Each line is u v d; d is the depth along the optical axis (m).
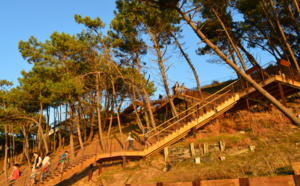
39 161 12.30
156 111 25.86
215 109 15.51
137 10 15.31
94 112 25.88
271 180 2.79
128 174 12.90
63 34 21.44
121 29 19.98
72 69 22.48
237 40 21.78
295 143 9.76
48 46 21.84
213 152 11.87
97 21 22.25
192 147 12.59
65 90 18.23
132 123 28.67
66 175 12.54
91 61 22.02
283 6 19.12
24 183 11.82
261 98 17.11
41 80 20.94
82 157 13.49
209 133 15.08
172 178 10.20
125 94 26.94
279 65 15.05
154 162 13.45
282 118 12.80
